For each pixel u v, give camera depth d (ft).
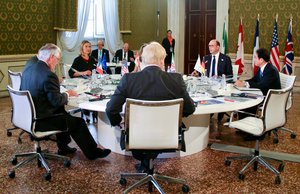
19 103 10.03
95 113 16.44
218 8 27.17
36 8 23.27
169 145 8.61
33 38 23.39
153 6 32.32
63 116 10.63
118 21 28.99
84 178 10.21
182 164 11.34
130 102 8.21
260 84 13.70
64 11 24.52
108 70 22.47
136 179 10.07
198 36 31.58
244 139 14.05
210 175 10.49
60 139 11.91
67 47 25.38
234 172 10.71
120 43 29.58
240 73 24.97
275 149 12.86
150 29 32.40
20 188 9.53
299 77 24.90
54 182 9.93
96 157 11.41
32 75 10.31
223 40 25.70
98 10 27.99
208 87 12.91
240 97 11.71
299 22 24.43
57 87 10.25
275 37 23.62
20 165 10.44
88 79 15.38
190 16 31.65
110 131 12.40
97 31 28.07
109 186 9.71
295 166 11.19
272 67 13.79
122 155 12.07
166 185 9.74
